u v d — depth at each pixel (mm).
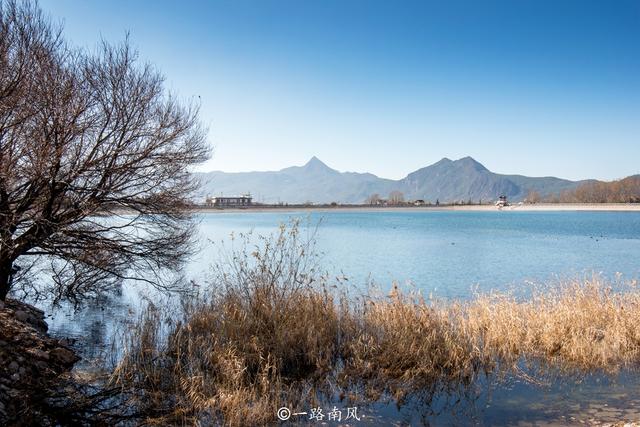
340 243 43938
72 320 12945
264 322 10055
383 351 9797
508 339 10516
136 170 12203
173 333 10539
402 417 7480
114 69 11844
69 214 11625
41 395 7551
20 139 10305
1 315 9805
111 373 8742
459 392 8445
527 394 8312
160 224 13609
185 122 13055
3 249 11086
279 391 7996
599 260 31312
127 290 17016
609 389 8461
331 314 10883
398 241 47125
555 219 116062
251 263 16141
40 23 10945
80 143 11016
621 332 10633
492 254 34844
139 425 7035
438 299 15469
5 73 9859
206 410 7508
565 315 11461
